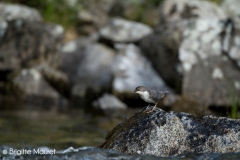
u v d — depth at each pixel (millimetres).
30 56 29094
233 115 22625
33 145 16391
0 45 29500
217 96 24562
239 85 24875
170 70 25984
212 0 38031
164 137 11391
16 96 27172
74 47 31828
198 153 11156
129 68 27562
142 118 11945
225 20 26672
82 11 38375
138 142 11422
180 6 31953
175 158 10984
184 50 25297
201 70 24953
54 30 30094
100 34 31703
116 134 12062
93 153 11375
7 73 28609
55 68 29859
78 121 22203
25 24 29922
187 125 11781
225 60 25406
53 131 19484
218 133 11461
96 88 28453
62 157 11297
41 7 38531
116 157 11055
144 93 12398
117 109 25609
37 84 27672
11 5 32812
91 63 29812
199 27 26297
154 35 28250
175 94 24797
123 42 30875
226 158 10867
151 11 38562
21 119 21906
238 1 35438
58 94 27953
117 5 39469
